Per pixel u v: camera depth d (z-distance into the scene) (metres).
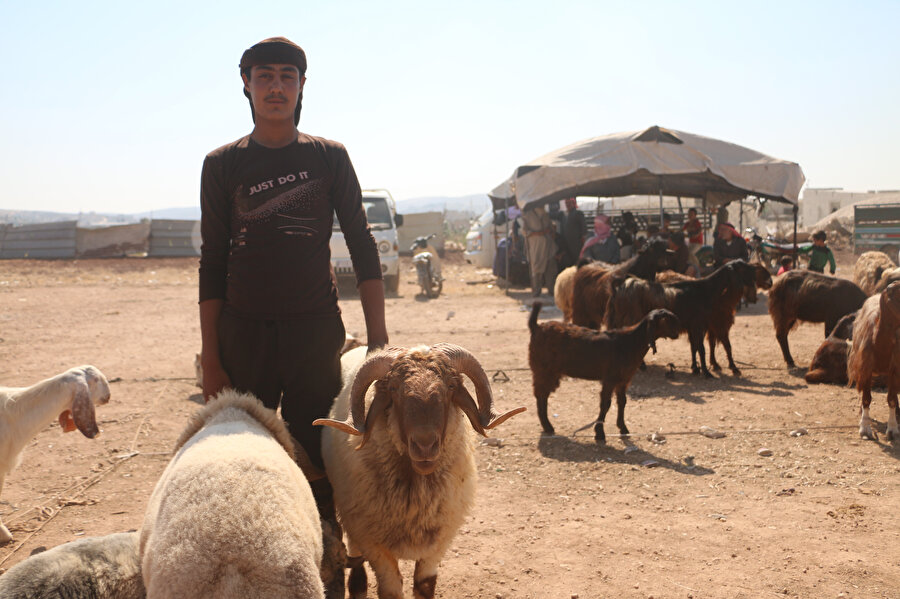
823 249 16.53
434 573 3.76
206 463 2.58
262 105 3.56
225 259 3.72
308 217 3.65
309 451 3.84
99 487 6.18
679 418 8.15
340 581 3.53
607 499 5.82
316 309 3.71
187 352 12.38
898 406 8.15
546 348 7.52
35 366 11.08
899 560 4.62
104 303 19.75
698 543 4.95
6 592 2.66
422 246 21.14
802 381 9.94
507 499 5.85
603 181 19.02
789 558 4.68
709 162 16.53
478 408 3.55
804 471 6.36
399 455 3.46
